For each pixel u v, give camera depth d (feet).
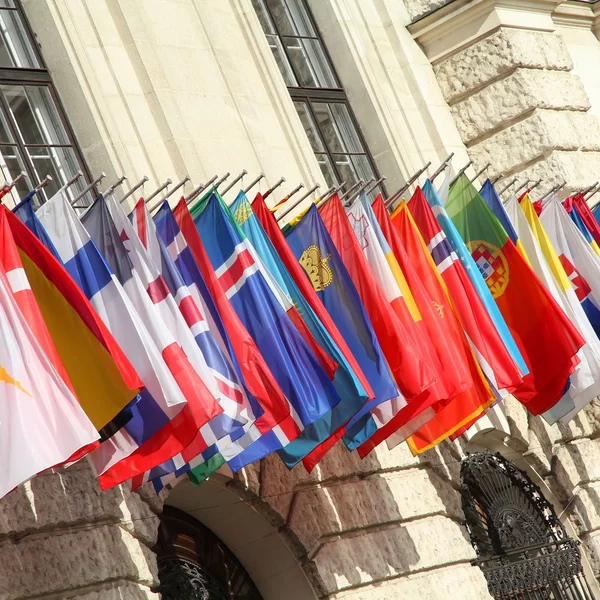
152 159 70.69
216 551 67.26
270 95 79.87
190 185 71.15
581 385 75.82
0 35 69.72
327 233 63.57
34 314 48.44
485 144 94.43
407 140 89.76
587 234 85.15
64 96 70.18
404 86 92.63
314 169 79.46
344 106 89.76
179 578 64.54
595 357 76.13
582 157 95.71
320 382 57.57
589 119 98.63
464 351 68.18
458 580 73.41
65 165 69.00
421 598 70.44
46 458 44.70
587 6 109.60
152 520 59.16
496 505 81.25
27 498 53.52
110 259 54.29
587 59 108.47
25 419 45.03
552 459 86.38
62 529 54.70
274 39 87.20
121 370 48.91
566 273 81.25
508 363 68.95
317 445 59.11
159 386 50.85
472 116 94.68
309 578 66.44
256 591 68.44
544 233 79.20
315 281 63.52
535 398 74.08
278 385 56.24
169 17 75.72
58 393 46.47
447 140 92.79
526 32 95.96
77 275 52.75
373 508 70.64
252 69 79.77
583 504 86.74
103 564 55.31
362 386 58.75
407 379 61.93
